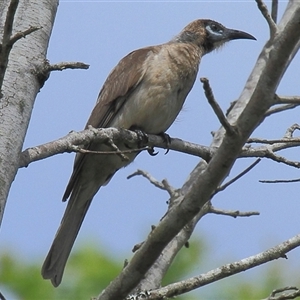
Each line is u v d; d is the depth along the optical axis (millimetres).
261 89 6418
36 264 12086
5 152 7512
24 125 7863
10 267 11977
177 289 7824
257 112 6457
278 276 11406
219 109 6375
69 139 8391
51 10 8766
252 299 11133
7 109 7797
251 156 9609
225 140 6543
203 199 6715
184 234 10180
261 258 7906
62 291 12047
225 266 7883
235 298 11188
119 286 7129
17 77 8047
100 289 12117
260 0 6910
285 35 6219
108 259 12422
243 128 6500
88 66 8250
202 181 6676
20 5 8570
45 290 11945
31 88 8109
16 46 8258
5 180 7375
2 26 8406
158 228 6887
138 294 7938
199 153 10648
